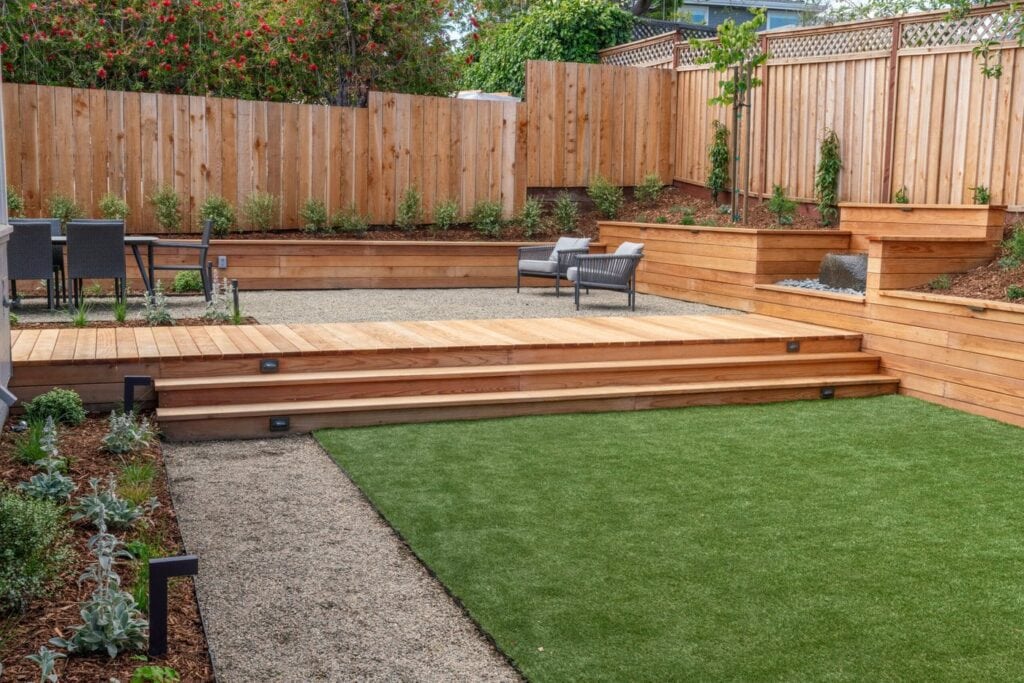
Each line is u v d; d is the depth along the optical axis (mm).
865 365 7984
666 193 14398
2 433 5164
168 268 9609
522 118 13656
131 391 5785
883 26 10891
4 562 2998
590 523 4504
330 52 13359
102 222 8469
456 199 13445
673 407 7094
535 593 3688
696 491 5031
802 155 12023
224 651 3184
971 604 3641
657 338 7621
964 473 5465
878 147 11000
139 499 4270
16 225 8391
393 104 12914
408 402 6426
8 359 5293
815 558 4105
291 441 6020
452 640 3307
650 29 16203
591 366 7066
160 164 11781
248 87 13031
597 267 10109
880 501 4918
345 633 3346
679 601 3627
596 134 14094
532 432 6227
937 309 7398
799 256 10281
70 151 11328
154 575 2801
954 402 7273
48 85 11438
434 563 3980
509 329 8008
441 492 4941
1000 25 9516
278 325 7992
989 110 9727
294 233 12562
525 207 13547
